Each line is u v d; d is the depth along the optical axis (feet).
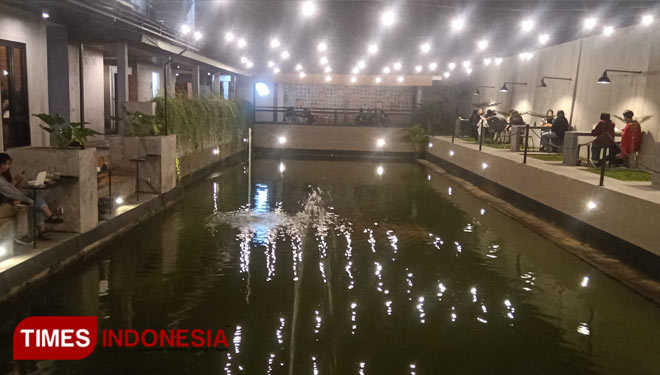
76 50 48.52
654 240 26.14
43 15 39.09
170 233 33.68
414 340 19.66
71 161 26.66
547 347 19.42
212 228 35.42
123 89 47.55
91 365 17.16
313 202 46.55
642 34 41.45
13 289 21.54
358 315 21.79
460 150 63.00
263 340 19.26
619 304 23.61
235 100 80.69
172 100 48.03
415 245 32.68
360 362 17.84
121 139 39.60
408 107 110.11
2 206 23.24
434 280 26.35
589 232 32.53
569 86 53.62
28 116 37.58
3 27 34.68
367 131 91.97
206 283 24.89
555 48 56.95
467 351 18.90
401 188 55.98
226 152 73.72
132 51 54.08
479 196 50.14
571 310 22.89
